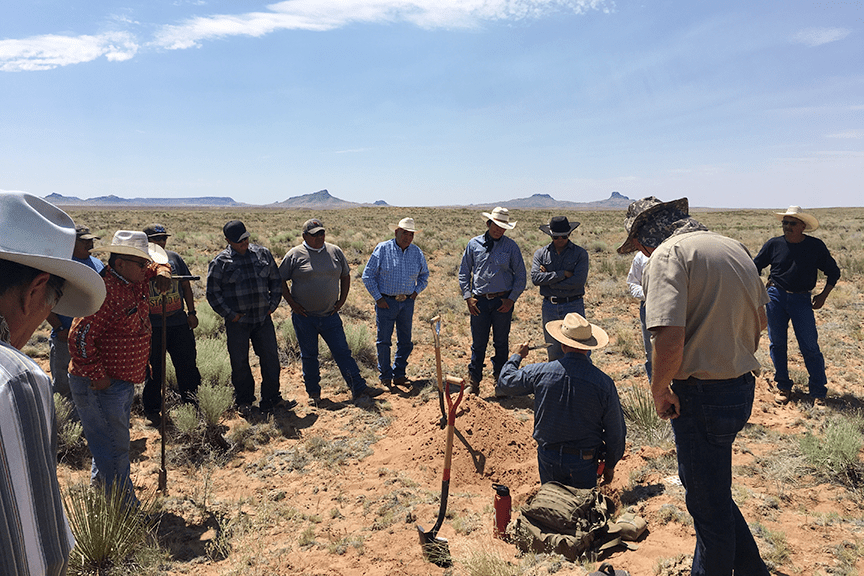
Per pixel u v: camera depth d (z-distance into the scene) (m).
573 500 3.86
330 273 7.36
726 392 2.58
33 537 0.99
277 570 3.77
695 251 2.53
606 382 4.06
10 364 1.01
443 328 11.55
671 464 4.97
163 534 4.27
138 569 3.73
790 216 6.50
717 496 2.66
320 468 5.52
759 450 5.40
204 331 10.42
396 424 6.46
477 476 5.24
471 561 3.57
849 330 10.55
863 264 18.16
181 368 6.84
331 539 4.15
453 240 30.22
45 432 1.05
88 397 4.27
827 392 7.13
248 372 7.28
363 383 7.59
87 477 5.22
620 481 4.82
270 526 4.40
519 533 3.90
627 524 3.86
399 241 7.72
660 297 2.51
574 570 3.47
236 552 4.00
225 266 6.75
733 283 2.49
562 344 4.19
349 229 37.50
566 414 4.12
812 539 3.74
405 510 4.55
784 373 6.89
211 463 5.65
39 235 1.13
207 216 68.75
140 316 4.43
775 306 6.87
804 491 4.52
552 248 7.39
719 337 2.53
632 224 2.89
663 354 2.50
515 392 4.50
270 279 7.09
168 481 5.24
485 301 7.61
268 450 5.94
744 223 58.09
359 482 5.17
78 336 4.12
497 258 7.50
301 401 7.45
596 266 20.06
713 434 2.62
